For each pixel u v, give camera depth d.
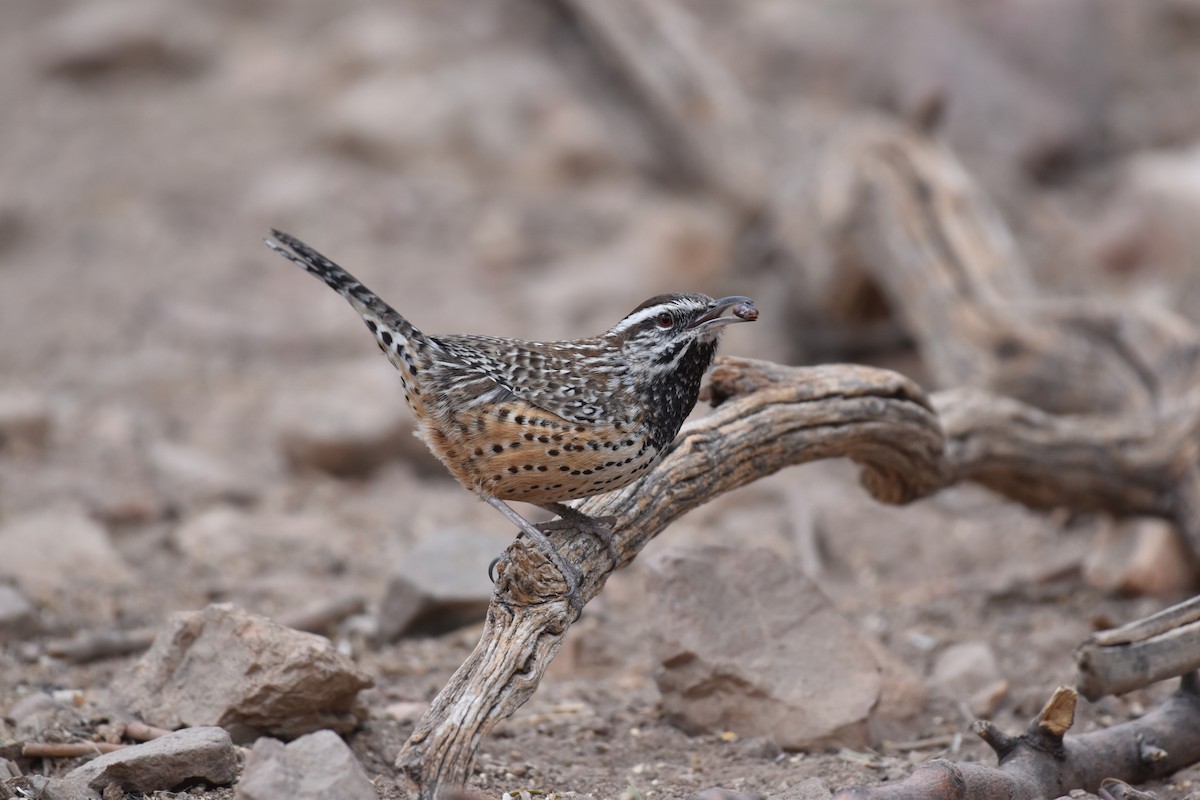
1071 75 22.06
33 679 8.73
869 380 8.64
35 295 19.44
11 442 14.43
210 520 12.65
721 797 6.45
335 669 7.59
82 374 17.11
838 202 15.97
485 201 21.92
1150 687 9.09
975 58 22.02
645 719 8.70
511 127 22.92
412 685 9.23
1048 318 13.13
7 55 27.00
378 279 19.59
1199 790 7.18
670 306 7.26
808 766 7.86
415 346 7.00
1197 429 11.03
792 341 17.64
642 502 7.54
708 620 8.52
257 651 7.57
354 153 23.05
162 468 13.84
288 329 18.41
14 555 11.14
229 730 7.53
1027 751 7.03
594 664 9.93
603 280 19.23
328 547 12.28
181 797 6.84
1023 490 10.91
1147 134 22.69
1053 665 9.83
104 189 22.42
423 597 10.01
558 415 6.87
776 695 8.28
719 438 7.91
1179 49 25.48
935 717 8.94
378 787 7.18
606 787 7.51
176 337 18.27
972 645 9.99
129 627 9.97
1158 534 11.33
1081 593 11.34
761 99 23.38
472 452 7.02
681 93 20.86
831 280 16.42
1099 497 11.07
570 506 7.46
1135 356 12.30
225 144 23.72
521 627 6.70
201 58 26.42
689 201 21.73
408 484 14.35
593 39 23.30
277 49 26.61
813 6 25.97
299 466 14.52
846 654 8.51
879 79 22.80
